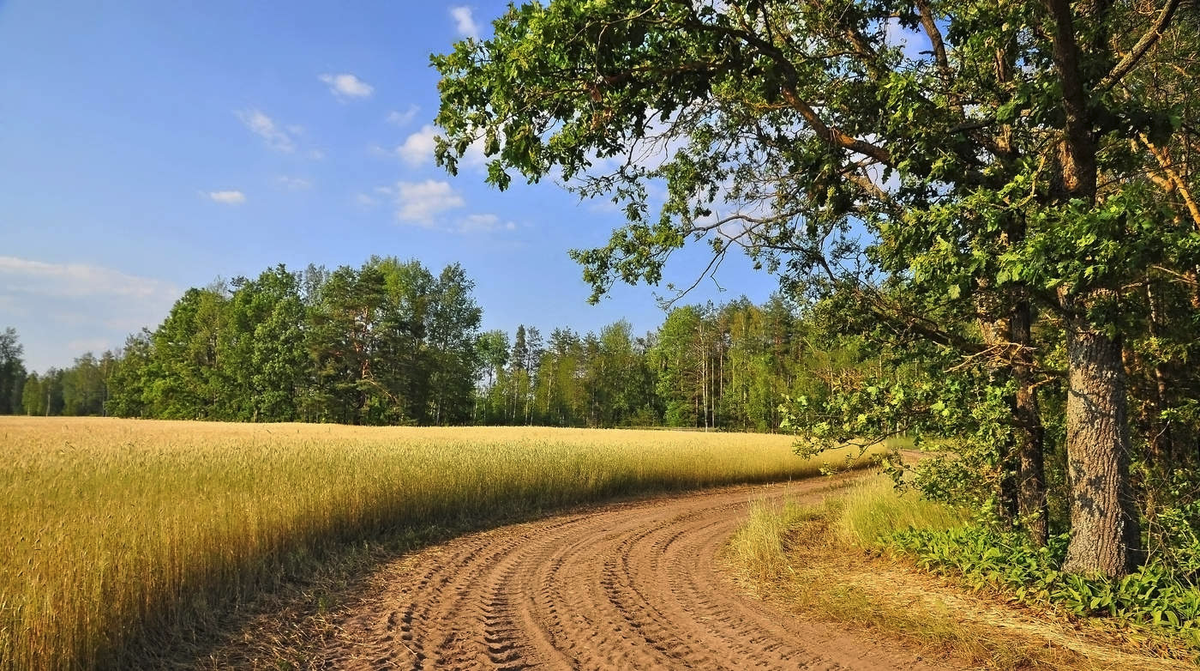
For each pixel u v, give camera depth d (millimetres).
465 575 7367
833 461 24562
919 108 5504
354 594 6402
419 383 58375
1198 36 6766
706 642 5027
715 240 8055
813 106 7355
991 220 4516
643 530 10961
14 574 4262
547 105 5492
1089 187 5086
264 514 7273
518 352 96000
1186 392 7074
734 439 29469
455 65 5371
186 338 61125
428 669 4453
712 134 8188
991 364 6867
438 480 11445
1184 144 7285
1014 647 4543
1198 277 6328
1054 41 4609
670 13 5012
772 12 6961
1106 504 5180
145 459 10586
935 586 6148
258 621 5418
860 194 7547
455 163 5633
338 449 13758
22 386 109125
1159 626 4555
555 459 15359
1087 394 5301
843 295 7777
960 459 7137
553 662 4602
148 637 4805
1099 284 3979
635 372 81125
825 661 4594
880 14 6727
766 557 7746
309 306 65500
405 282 63438
